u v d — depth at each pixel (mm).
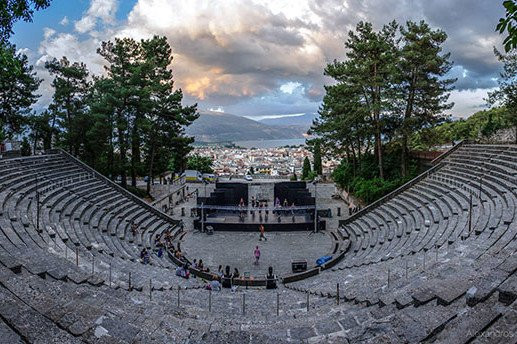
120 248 27406
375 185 43688
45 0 12070
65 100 49156
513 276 8945
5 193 26891
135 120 47125
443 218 27734
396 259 22359
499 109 65562
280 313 15555
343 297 16531
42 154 41969
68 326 7578
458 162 39094
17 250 16250
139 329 8086
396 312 9945
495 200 25734
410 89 44406
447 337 7215
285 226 39250
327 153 70500
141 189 51906
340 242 34469
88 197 34594
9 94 44656
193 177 66875
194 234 38062
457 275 11844
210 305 16875
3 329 6953
